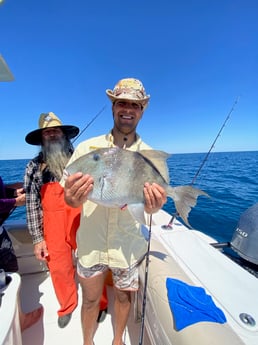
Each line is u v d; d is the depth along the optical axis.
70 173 1.36
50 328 1.97
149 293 1.45
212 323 1.05
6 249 1.88
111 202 1.34
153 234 2.08
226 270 1.53
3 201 1.81
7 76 1.68
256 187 8.96
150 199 1.33
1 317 1.13
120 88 1.42
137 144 1.58
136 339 1.83
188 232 2.13
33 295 2.36
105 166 1.34
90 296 1.57
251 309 1.18
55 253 1.98
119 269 1.50
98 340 1.87
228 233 4.57
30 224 2.05
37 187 2.07
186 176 12.68
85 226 1.50
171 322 1.15
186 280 1.39
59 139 2.27
